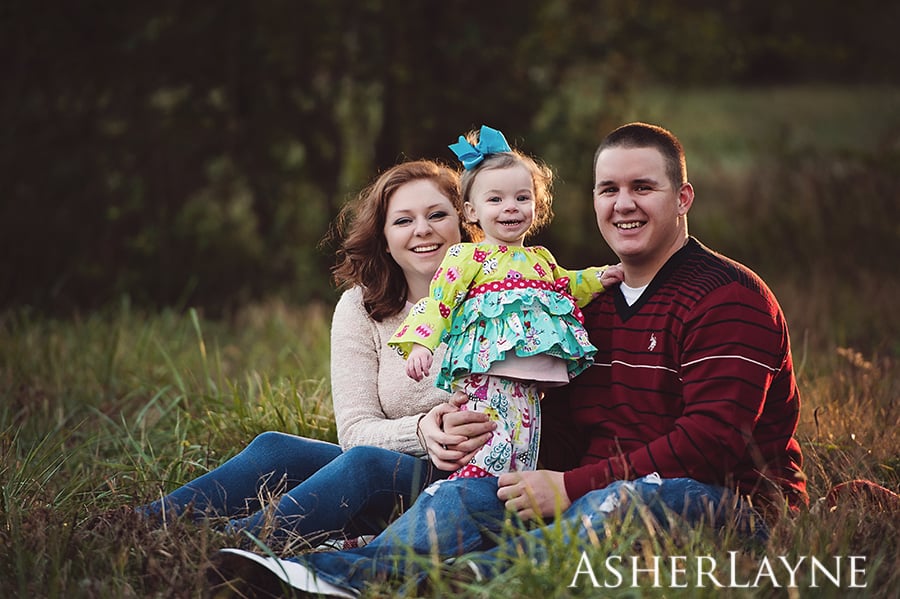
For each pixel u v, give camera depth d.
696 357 3.23
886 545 3.10
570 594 2.76
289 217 9.59
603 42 9.39
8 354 5.93
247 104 9.09
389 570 3.01
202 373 5.66
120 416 5.07
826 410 4.54
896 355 6.16
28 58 8.74
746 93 21.50
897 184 8.88
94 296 8.37
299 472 3.61
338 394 3.79
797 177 9.73
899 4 11.80
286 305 8.46
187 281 8.69
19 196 8.66
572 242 9.82
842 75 22.17
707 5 10.21
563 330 3.40
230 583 2.92
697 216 10.06
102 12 8.70
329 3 8.63
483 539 3.15
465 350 3.40
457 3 9.00
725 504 3.10
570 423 3.60
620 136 3.43
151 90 8.97
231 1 8.70
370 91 9.43
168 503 3.43
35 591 2.93
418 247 3.78
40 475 3.91
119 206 8.84
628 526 3.00
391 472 3.41
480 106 9.02
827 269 8.33
